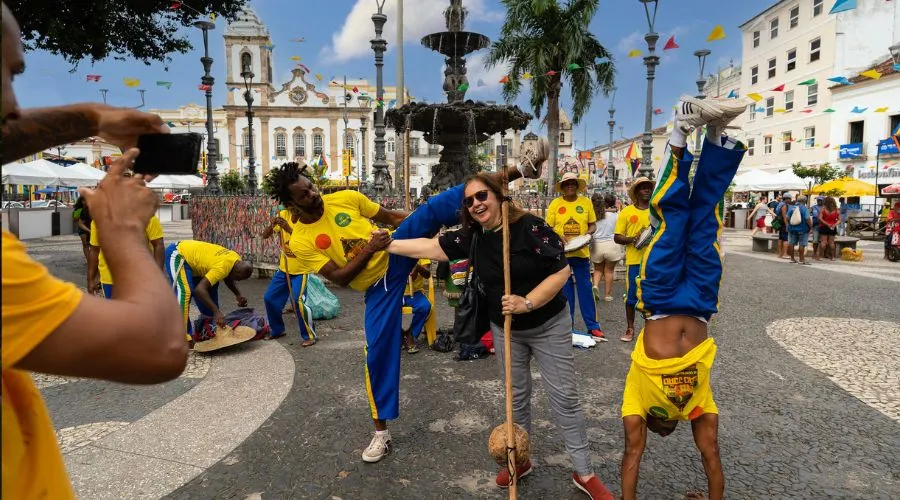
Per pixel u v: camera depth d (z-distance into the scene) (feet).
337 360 17.07
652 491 9.42
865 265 42.14
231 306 25.62
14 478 2.89
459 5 34.73
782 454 10.70
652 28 38.96
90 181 69.62
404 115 31.19
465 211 9.30
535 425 12.26
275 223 18.88
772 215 65.57
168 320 3.11
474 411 13.01
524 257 8.69
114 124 3.59
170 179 98.94
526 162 9.96
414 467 10.36
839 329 21.01
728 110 7.14
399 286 11.00
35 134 3.67
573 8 56.03
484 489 9.59
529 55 56.59
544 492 9.43
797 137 100.17
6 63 2.92
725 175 7.73
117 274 3.14
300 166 10.96
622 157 196.75
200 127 200.75
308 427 12.10
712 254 7.84
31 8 27.48
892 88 81.92
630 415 8.25
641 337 8.32
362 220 11.63
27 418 3.14
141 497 9.23
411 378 15.38
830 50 91.40
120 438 11.46
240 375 15.64
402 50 41.32
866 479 9.73
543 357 9.09
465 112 30.81
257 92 192.95
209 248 18.31
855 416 12.57
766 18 107.04
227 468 10.25
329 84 142.51
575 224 19.34
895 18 86.79
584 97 59.26
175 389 14.49
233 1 37.47
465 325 9.52
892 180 82.17
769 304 26.22
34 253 45.01
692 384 7.75
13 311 2.60
